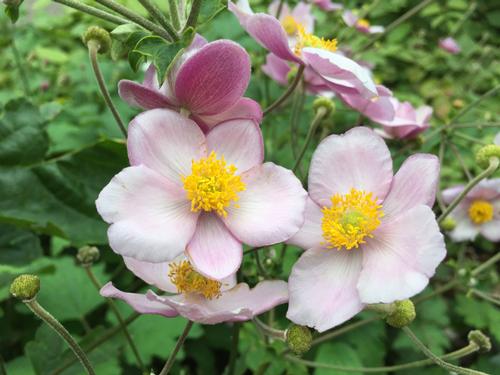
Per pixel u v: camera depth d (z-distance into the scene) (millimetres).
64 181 221
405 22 499
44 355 200
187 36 127
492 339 322
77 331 273
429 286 296
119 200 124
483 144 258
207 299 141
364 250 139
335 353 253
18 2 133
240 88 137
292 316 131
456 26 483
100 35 156
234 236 134
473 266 273
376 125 310
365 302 127
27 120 222
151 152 134
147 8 129
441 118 368
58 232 213
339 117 319
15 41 401
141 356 243
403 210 140
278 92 317
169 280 149
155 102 143
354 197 140
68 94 386
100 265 272
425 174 139
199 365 272
